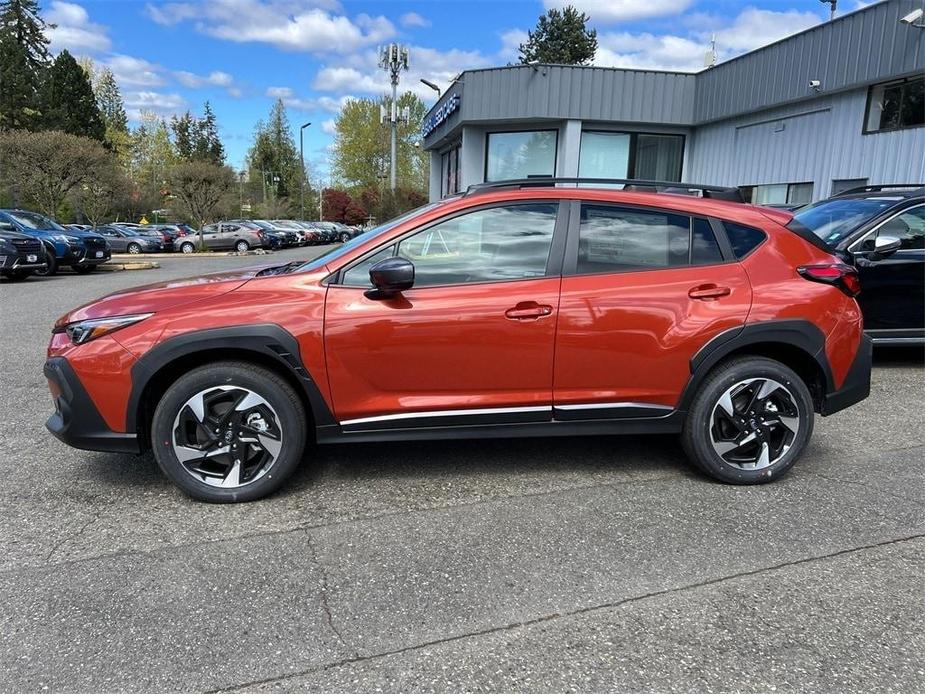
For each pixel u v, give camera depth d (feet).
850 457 13.47
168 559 9.49
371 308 10.89
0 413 16.26
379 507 11.19
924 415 16.24
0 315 31.81
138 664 7.34
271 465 11.16
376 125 222.89
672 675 7.15
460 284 11.19
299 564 9.38
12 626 7.96
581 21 151.23
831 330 11.89
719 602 8.48
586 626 8.00
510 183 12.17
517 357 11.23
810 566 9.32
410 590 8.75
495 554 9.65
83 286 45.73
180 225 143.43
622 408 11.68
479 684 7.02
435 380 11.22
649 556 9.59
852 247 19.33
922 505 11.23
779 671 7.20
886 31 33.55
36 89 177.37
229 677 7.15
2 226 52.21
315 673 7.21
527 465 13.09
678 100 48.11
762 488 11.96
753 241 12.00
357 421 11.27
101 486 12.00
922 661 7.36
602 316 11.27
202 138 283.79
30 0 188.03
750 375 11.76
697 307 11.48
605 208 11.70
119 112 230.07
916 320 19.44
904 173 34.42
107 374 10.59
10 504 11.27
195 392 10.81
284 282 11.11
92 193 99.19
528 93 46.39
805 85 38.83
